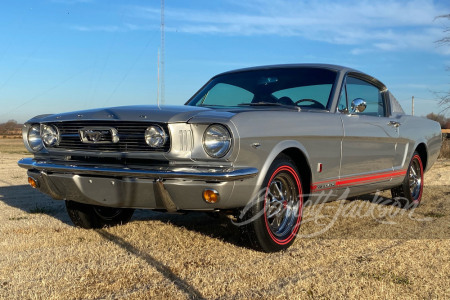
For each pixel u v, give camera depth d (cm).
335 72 470
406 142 554
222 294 275
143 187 332
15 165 1375
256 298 268
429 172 994
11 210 566
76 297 272
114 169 339
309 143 393
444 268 321
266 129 347
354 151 452
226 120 322
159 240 404
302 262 337
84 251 368
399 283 292
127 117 340
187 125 326
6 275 312
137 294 275
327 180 421
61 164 370
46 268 326
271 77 482
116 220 461
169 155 326
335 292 276
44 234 427
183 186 321
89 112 368
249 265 331
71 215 438
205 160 324
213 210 345
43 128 386
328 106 439
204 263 336
